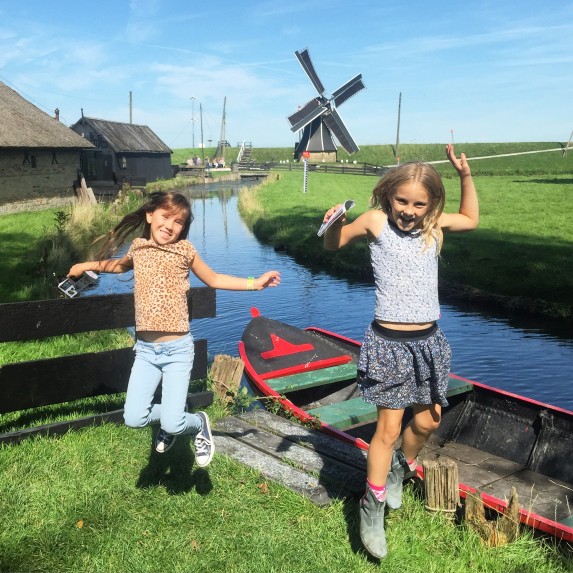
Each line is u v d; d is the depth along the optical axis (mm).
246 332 7121
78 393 4598
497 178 58469
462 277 14883
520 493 4316
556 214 26328
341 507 3576
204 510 3494
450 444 5270
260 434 4645
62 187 32469
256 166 75188
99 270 3791
